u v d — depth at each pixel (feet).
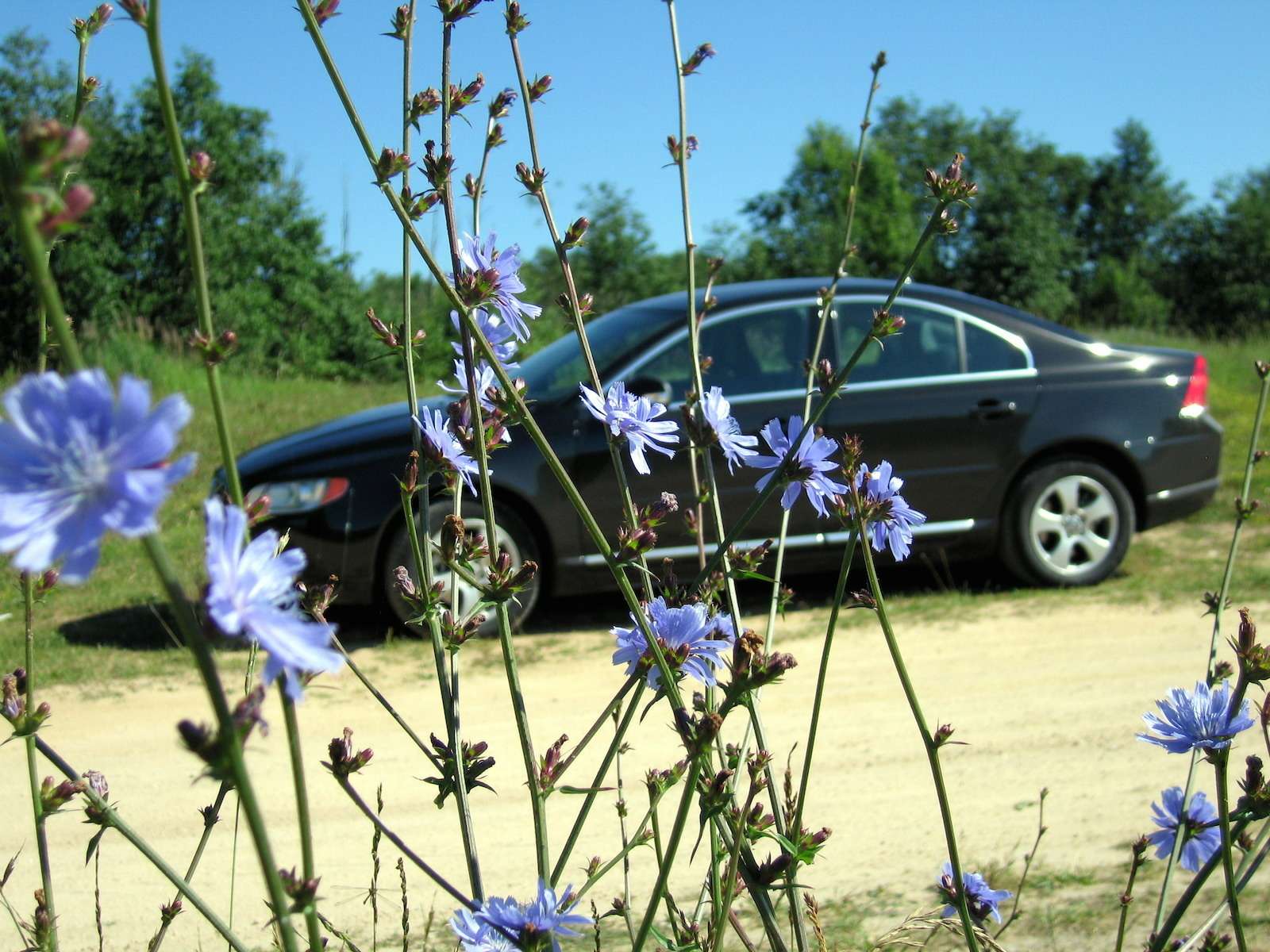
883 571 21.12
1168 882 5.39
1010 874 9.77
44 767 12.96
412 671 16.29
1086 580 19.44
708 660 4.50
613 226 50.14
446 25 5.00
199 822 11.60
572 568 17.63
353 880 10.25
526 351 23.13
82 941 9.07
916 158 116.57
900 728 13.78
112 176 54.19
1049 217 120.78
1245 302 155.94
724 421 5.51
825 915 9.04
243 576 2.24
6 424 1.82
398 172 4.26
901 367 18.70
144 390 1.86
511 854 10.77
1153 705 14.20
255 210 55.16
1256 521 23.58
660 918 8.97
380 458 17.19
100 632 17.69
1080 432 19.01
